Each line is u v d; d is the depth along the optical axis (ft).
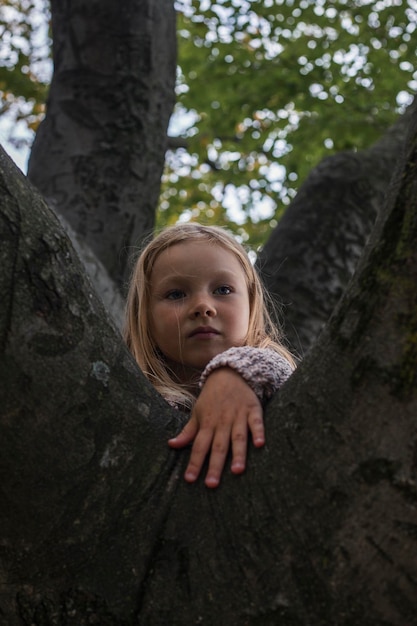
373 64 22.24
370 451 4.11
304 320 11.12
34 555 4.37
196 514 4.44
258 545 4.22
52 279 4.55
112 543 4.41
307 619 4.02
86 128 12.79
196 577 4.24
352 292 4.45
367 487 4.07
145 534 4.41
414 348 4.13
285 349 7.70
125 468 4.58
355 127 21.59
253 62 22.50
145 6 13.24
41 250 4.56
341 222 11.88
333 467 4.18
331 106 21.80
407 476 4.01
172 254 7.06
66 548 4.38
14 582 4.40
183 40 23.24
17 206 4.56
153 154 13.04
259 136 23.52
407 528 3.98
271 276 11.43
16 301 4.39
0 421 4.32
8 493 4.35
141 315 7.24
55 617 4.33
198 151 24.17
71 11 13.21
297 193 12.57
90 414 4.56
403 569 3.98
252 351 5.24
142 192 12.82
